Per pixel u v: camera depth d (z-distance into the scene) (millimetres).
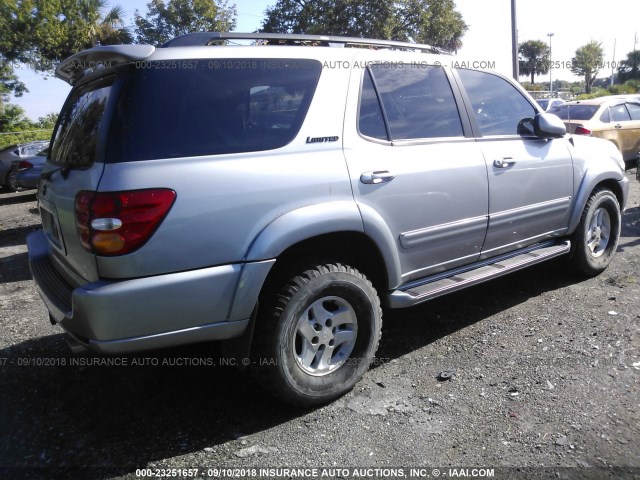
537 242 4590
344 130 3236
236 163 2807
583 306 4477
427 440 2861
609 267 5445
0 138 23297
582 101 12352
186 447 2889
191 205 2656
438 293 3609
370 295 3295
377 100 3473
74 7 24297
